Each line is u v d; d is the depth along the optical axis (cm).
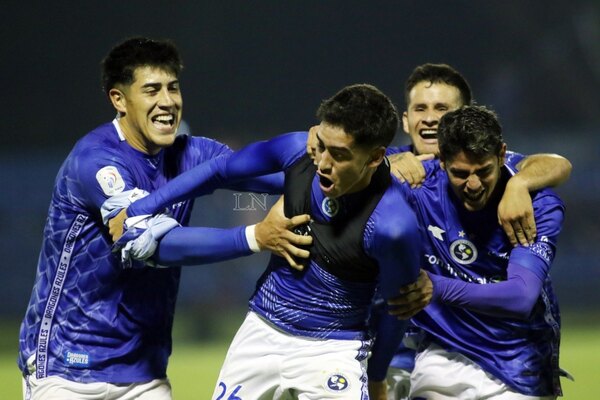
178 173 1931
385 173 1653
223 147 1998
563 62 9612
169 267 1850
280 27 9888
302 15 9888
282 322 1700
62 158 6625
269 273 1723
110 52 1872
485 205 1817
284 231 1636
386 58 10012
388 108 1583
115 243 1725
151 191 1878
